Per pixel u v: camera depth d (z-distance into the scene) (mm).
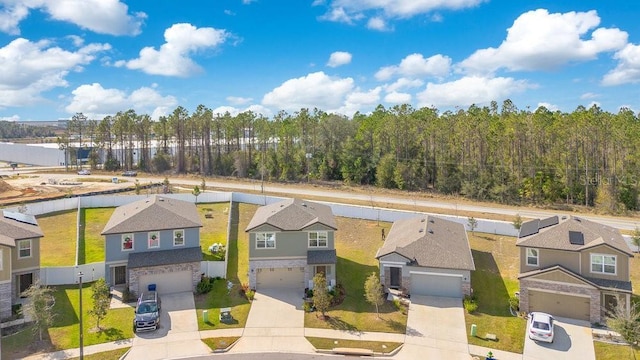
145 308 29891
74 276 35031
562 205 63781
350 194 68375
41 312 27359
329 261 35219
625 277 30453
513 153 73312
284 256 36281
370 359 26031
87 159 109562
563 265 31875
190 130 96438
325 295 31188
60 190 65875
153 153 117812
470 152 75688
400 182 75125
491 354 25469
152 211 37562
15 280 32375
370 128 86062
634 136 68500
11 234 32000
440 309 32125
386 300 33500
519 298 32281
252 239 36000
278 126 92188
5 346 26781
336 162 86875
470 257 35469
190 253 36219
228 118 96812
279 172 86625
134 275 33938
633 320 26172
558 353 26609
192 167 97125
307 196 65438
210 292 35031
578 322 30359
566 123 71500
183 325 29938
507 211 57062
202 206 56594
